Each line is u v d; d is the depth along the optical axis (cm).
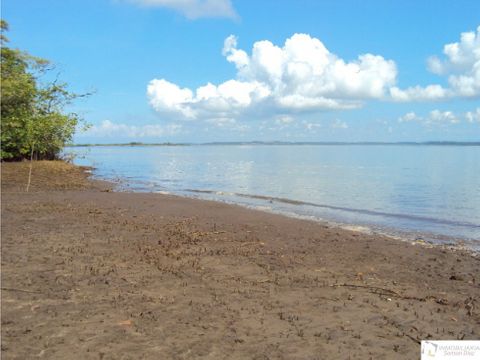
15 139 3152
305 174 3875
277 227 1305
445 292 738
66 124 3416
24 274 771
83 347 509
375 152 11762
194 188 2689
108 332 549
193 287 732
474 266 916
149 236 1121
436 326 590
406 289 747
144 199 1875
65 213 1435
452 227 1432
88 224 1258
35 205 1584
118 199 1853
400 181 3131
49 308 621
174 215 1486
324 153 11138
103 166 5078
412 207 1895
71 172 3169
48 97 3256
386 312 637
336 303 670
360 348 523
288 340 540
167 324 577
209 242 1077
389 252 1019
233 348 516
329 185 2875
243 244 1065
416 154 9812
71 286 716
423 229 1392
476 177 3450
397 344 535
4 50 2955
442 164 5512
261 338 543
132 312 614
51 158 3525
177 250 982
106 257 899
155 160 6950
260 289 730
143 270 820
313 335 555
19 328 556
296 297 694
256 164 5722
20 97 2981
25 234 1097
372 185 2855
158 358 488
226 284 752
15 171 2812
